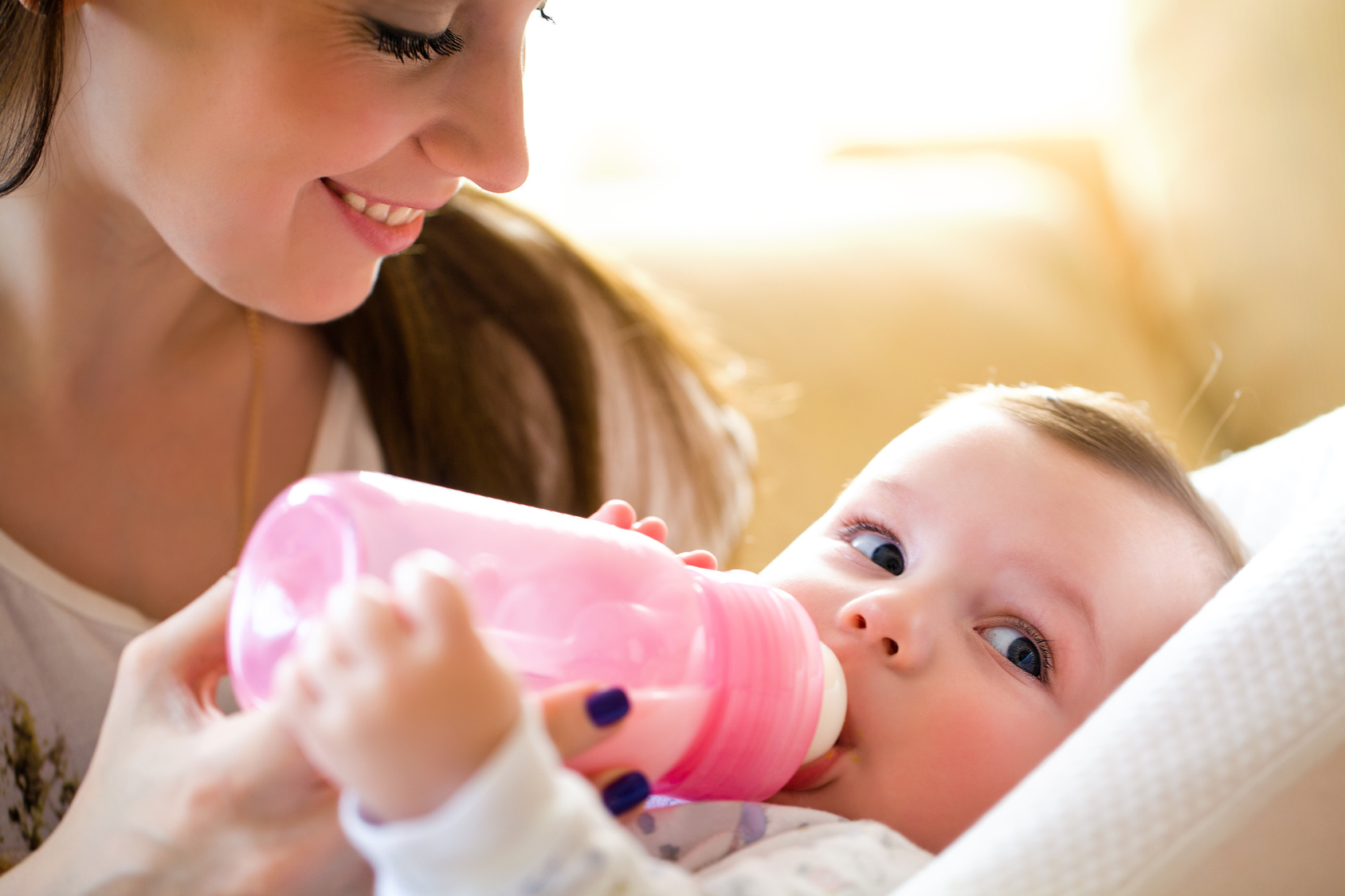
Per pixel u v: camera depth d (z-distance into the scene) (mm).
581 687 485
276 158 662
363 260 763
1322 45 1478
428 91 664
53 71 658
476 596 495
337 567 477
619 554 552
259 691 493
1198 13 1750
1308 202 1497
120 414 921
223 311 966
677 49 2318
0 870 712
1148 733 535
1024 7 2279
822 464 1429
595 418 1119
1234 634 560
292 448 1010
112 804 528
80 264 835
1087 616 711
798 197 1793
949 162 2021
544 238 1203
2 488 873
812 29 2342
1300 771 529
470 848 383
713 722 561
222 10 616
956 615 705
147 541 919
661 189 1921
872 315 1552
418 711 388
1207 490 975
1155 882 506
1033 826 516
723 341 1508
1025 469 751
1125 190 2039
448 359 1062
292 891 493
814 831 597
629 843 425
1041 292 1655
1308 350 1497
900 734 659
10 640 841
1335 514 600
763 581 737
